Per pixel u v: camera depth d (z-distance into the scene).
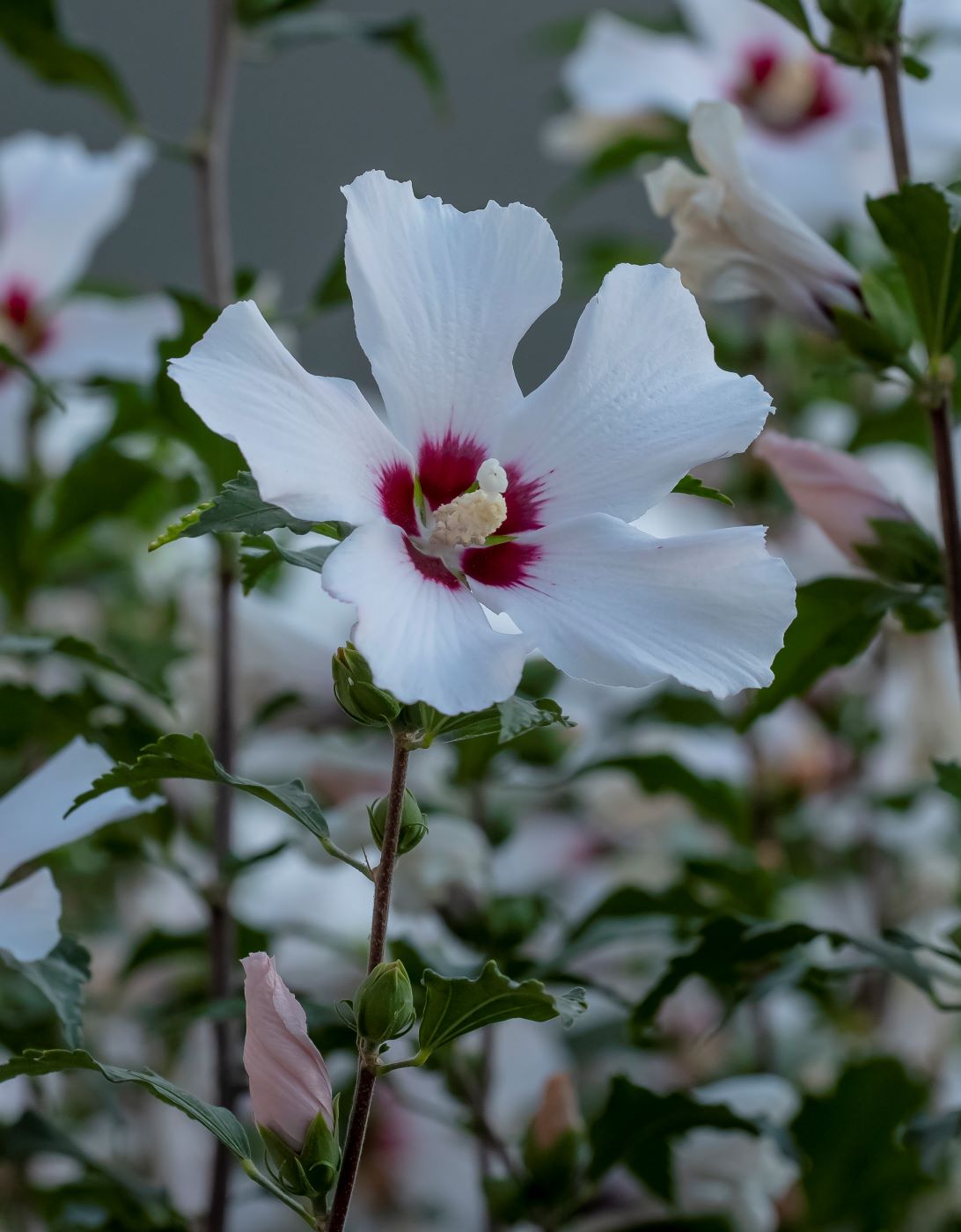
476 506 0.99
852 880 1.67
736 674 0.97
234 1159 1.24
